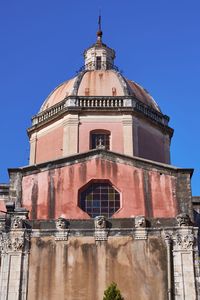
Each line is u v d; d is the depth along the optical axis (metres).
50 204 25.11
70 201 25.19
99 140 31.73
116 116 32.09
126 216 24.70
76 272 22.72
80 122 31.84
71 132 31.45
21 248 23.30
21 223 23.80
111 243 23.38
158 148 33.09
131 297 22.00
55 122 32.97
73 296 22.16
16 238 23.47
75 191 25.42
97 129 31.64
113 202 25.42
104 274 22.61
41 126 33.66
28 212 24.36
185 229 23.48
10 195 25.30
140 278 22.45
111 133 31.62
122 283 22.34
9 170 25.91
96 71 35.50
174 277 22.41
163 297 21.98
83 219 24.05
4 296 22.16
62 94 34.56
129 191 25.41
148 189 25.42
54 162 26.08
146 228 23.59
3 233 23.61
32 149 33.47
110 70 35.78
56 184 25.58
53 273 22.73
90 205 25.39
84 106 32.16
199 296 21.94
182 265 22.69
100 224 23.72
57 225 23.83
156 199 25.17
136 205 25.03
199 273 22.50
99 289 22.27
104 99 32.50
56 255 23.16
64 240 23.50
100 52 39.28
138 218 23.81
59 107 33.09
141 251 23.12
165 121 34.44
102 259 22.98
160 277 22.47
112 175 25.81
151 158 32.19
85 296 22.14
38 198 25.28
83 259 23.02
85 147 31.12
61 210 24.95
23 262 23.03
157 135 33.53
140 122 32.62
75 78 35.16
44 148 32.88
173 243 23.28
